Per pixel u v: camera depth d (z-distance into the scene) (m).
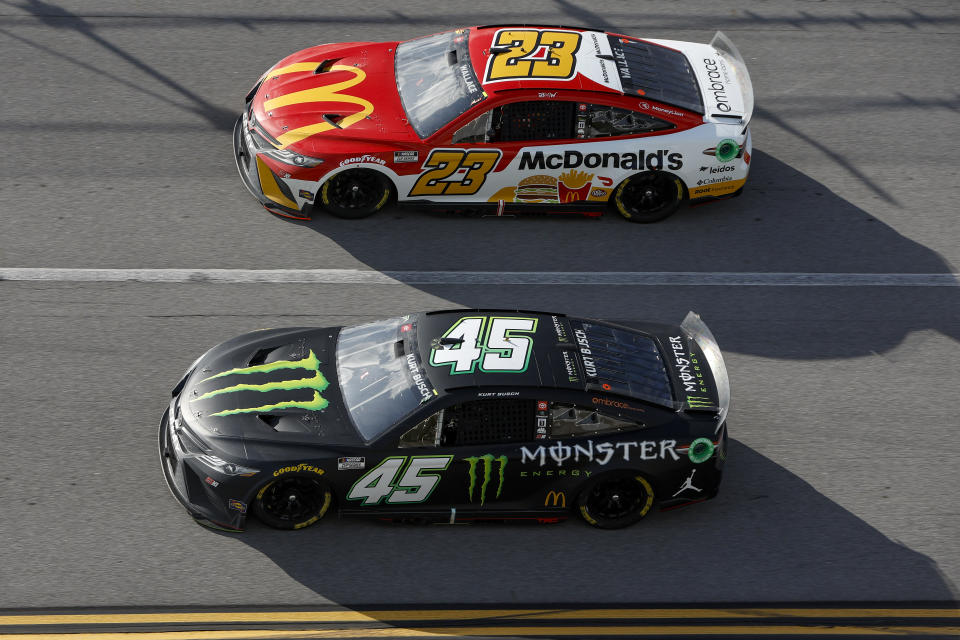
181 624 24.28
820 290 36.16
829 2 52.56
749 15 51.09
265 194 37.56
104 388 31.03
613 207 39.56
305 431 26.33
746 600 25.61
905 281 36.69
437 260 36.72
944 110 45.31
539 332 27.75
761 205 40.09
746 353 33.53
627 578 26.12
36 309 33.69
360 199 37.91
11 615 24.25
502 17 49.88
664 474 26.70
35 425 29.62
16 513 26.86
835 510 28.25
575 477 26.50
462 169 37.03
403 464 26.03
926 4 52.66
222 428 26.44
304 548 26.45
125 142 41.34
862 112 45.00
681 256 37.53
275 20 49.28
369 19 49.50
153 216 37.84
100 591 24.98
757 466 29.59
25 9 48.97
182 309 34.00
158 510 27.27
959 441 30.62
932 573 26.45
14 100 43.09
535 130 36.75
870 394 32.22
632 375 27.27
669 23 49.91
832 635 24.67
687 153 37.31
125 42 47.19
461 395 25.94
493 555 26.59
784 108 45.09
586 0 51.59
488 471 26.23
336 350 28.64
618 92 36.56
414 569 26.05
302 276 35.66
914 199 40.44
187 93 44.19
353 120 37.03
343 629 24.41
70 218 37.47
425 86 37.88
